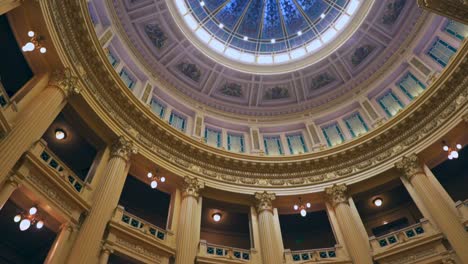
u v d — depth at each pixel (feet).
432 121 47.55
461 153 49.34
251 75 66.23
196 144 51.16
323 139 61.21
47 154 33.45
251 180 52.31
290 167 53.42
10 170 28.07
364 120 60.54
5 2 28.94
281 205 51.37
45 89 34.88
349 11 64.08
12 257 39.42
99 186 37.29
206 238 54.60
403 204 53.72
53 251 29.40
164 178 44.06
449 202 40.68
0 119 27.61
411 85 57.31
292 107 67.87
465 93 44.19
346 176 51.08
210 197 49.57
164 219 53.47
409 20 58.03
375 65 62.80
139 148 45.01
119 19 55.42
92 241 31.71
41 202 30.60
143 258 35.70
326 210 50.60
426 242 37.91
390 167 47.93
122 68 55.47
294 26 71.26
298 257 43.34
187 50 62.59
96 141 42.60
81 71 39.81
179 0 62.85
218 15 69.21
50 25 34.24
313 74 66.28
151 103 58.18
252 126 65.46
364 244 41.86
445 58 52.85
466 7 27.78
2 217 36.70
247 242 55.67
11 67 39.37
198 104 65.05
